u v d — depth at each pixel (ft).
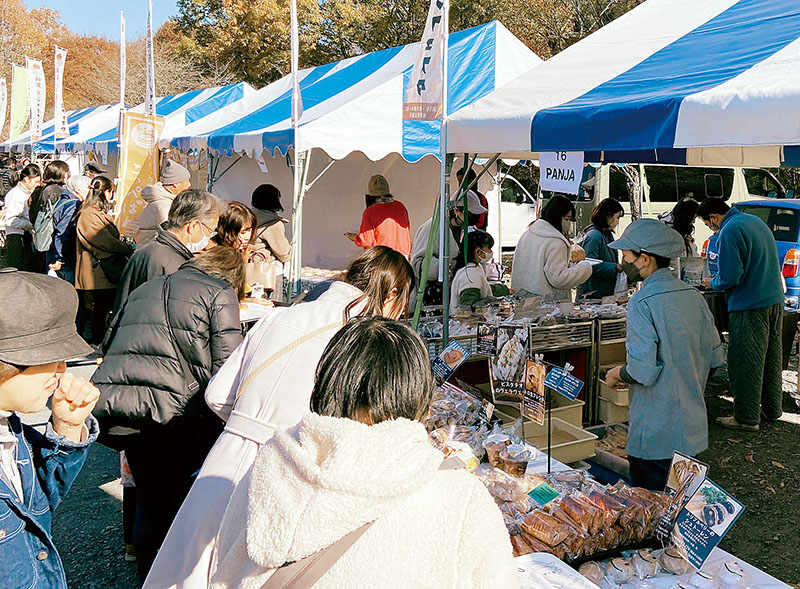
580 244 21.21
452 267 19.70
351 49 82.69
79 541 11.61
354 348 3.80
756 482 14.35
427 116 13.61
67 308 4.69
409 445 3.46
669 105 8.27
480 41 24.18
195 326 8.50
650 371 9.65
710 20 11.85
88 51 134.92
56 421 5.00
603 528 6.86
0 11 126.21
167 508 9.14
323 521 3.20
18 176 30.07
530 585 5.96
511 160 31.55
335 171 33.01
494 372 11.57
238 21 84.33
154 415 8.37
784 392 20.61
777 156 18.48
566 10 61.87
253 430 6.18
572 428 12.03
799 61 8.07
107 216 21.36
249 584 3.43
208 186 29.40
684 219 18.79
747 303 16.74
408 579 3.20
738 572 6.46
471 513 3.49
